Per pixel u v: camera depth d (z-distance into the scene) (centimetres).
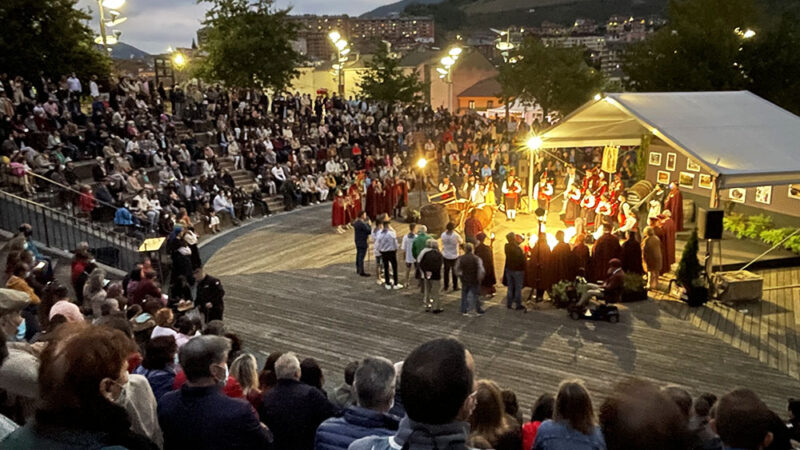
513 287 1509
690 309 1502
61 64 3002
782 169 1516
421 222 2291
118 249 1680
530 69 4550
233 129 3195
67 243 1641
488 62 7081
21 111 2317
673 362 1201
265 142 3123
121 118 2589
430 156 3725
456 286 1684
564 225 2438
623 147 3659
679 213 2184
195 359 376
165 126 2784
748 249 1970
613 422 241
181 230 1692
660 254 1616
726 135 1661
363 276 1828
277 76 4062
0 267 1334
